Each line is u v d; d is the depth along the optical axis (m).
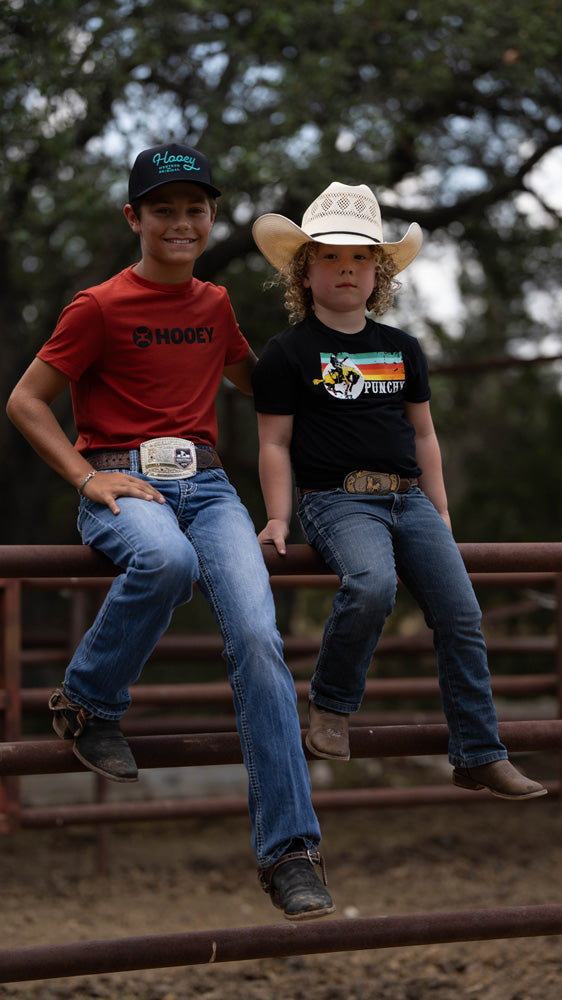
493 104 11.83
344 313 3.68
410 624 18.38
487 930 3.58
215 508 3.32
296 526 13.63
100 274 12.52
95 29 9.46
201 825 9.40
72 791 9.10
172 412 3.39
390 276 3.90
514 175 12.20
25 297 13.99
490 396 18.34
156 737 3.29
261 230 3.81
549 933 3.65
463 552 3.55
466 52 10.65
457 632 3.36
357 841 8.70
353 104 10.33
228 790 9.57
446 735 3.50
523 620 15.34
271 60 10.42
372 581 3.22
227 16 10.44
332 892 7.21
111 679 3.09
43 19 8.99
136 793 9.30
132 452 3.34
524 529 17.50
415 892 7.20
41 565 3.16
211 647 7.20
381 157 10.98
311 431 3.55
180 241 3.39
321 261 3.65
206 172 3.39
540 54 10.56
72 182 10.20
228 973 5.68
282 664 3.06
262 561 3.21
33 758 3.15
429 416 3.79
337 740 3.28
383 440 3.54
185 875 7.73
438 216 12.70
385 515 3.48
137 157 3.45
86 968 3.27
